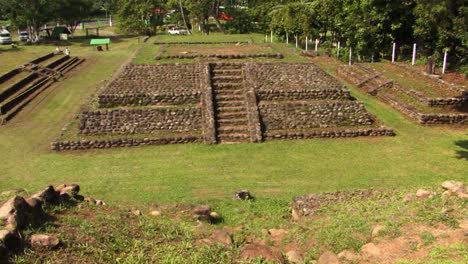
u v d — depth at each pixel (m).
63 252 6.87
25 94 25.16
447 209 8.69
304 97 20.03
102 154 16.66
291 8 39.66
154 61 23.16
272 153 16.50
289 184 13.84
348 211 10.09
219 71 21.69
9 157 16.48
